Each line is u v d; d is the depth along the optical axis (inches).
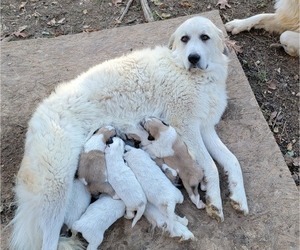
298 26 67.4
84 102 49.4
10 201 49.5
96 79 51.1
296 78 63.4
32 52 66.2
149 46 65.4
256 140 53.2
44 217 43.9
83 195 45.8
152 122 46.8
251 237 45.4
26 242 44.6
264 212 47.1
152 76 51.4
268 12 74.0
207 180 47.7
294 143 56.4
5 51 66.6
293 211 46.9
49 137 45.6
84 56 65.0
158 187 44.1
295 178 53.0
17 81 61.9
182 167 45.6
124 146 46.6
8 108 58.4
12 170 52.4
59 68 63.4
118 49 65.5
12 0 78.8
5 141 55.1
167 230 44.8
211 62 52.1
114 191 44.4
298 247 44.4
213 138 51.4
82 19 74.8
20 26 74.1
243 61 65.5
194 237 44.8
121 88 50.8
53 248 43.6
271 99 61.0
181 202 45.8
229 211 47.4
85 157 45.2
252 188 49.0
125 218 46.8
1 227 47.6
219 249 44.6
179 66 51.8
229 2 75.7
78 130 47.8
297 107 60.1
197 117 50.9
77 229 42.5
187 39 51.3
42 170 44.3
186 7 74.7
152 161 45.7
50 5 77.5
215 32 52.0
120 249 45.2
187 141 50.1
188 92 50.9
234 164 49.1
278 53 66.9
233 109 56.5
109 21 74.1
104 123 49.7
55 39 68.2
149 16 72.8
